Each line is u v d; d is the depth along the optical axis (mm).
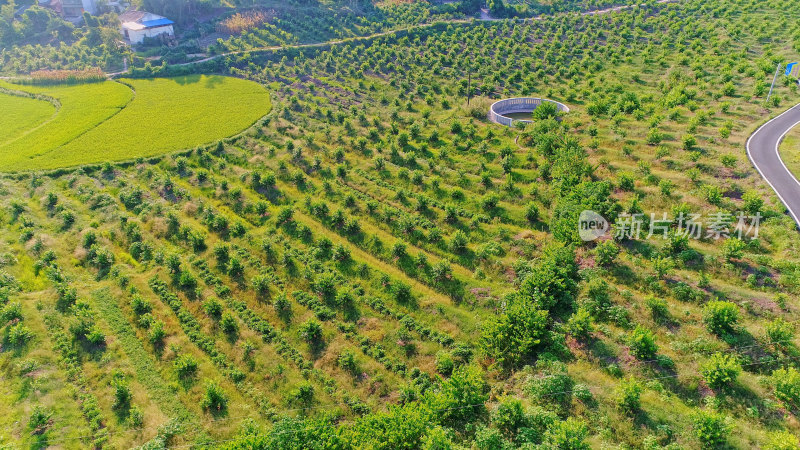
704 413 34625
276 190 74000
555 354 44469
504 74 118375
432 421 37781
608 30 140250
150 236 64375
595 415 37844
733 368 37531
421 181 73500
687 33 125000
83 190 73188
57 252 61062
